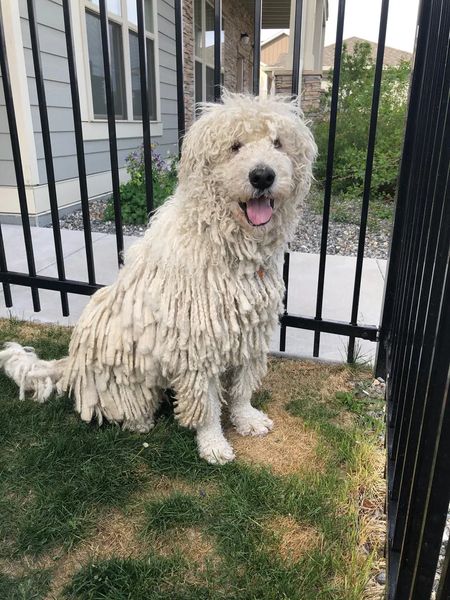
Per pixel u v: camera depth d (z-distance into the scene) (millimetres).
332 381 2773
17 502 1920
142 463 2133
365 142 7340
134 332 2043
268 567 1685
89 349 2143
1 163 5398
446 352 1107
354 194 7105
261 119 1880
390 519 1663
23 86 5160
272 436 2340
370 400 2604
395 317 2410
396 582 1384
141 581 1632
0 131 5285
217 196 1877
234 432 2371
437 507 1058
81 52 6301
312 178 2078
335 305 3584
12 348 2502
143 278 2025
